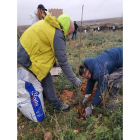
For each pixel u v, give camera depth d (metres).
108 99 2.24
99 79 1.94
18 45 1.89
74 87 3.05
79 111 2.42
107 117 2.10
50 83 2.19
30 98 2.02
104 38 8.76
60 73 3.49
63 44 1.82
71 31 1.96
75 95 2.90
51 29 1.76
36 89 2.07
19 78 1.99
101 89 2.04
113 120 1.96
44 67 1.90
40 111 2.14
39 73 1.93
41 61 1.88
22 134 2.02
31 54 1.85
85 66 2.03
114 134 1.68
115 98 2.36
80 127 2.07
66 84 3.17
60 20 1.84
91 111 2.18
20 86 1.95
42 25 1.79
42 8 3.38
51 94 2.23
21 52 1.84
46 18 1.76
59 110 2.38
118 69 2.21
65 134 1.72
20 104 1.99
